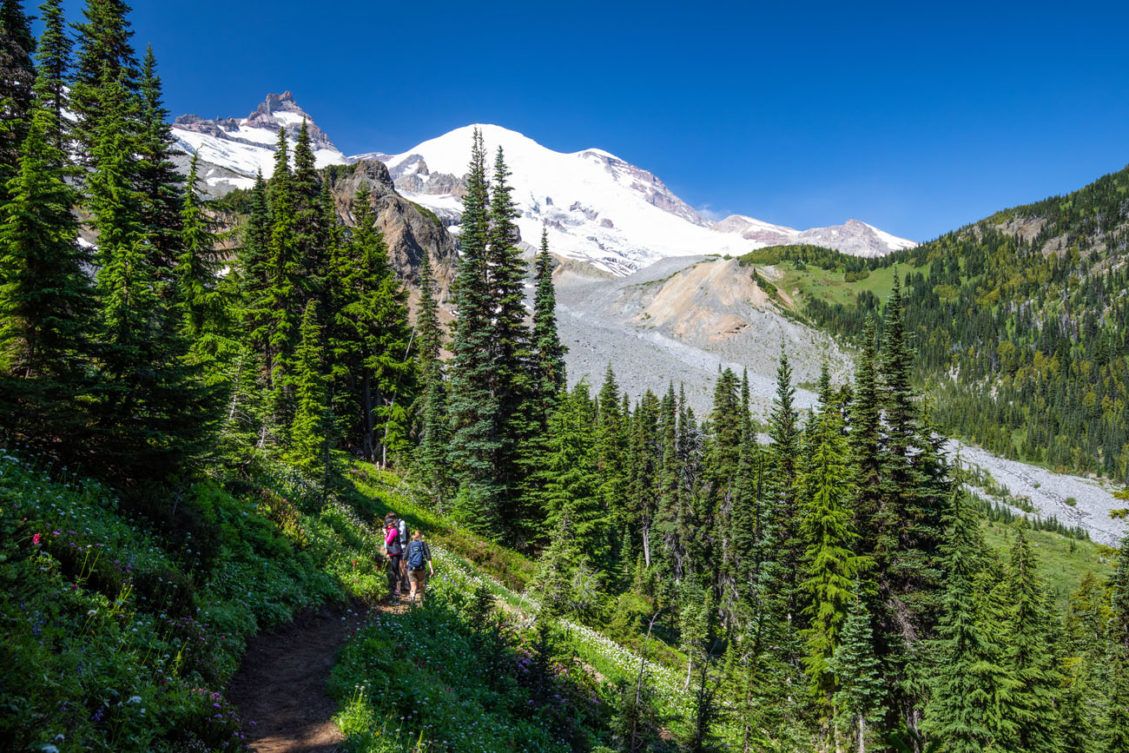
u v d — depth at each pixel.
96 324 11.55
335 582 14.90
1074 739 28.98
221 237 34.25
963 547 26.20
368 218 58.16
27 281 11.26
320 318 47.94
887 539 27.33
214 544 11.82
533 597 23.67
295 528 15.92
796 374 189.88
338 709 8.98
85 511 9.34
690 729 16.39
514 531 36.53
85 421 10.77
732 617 39.66
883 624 26.28
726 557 52.06
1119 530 135.00
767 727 21.92
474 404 37.12
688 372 178.88
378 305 52.53
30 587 6.41
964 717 22.20
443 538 28.91
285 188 44.91
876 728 22.67
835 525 25.81
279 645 11.14
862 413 29.84
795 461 39.84
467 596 19.30
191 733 6.75
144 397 11.78
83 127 33.38
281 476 20.64
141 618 7.90
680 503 58.06
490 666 14.37
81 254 12.70
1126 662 38.75
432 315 58.16
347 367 49.84
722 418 58.22
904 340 29.92
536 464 37.28
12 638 5.57
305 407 31.33
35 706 5.04
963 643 22.81
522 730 12.11
